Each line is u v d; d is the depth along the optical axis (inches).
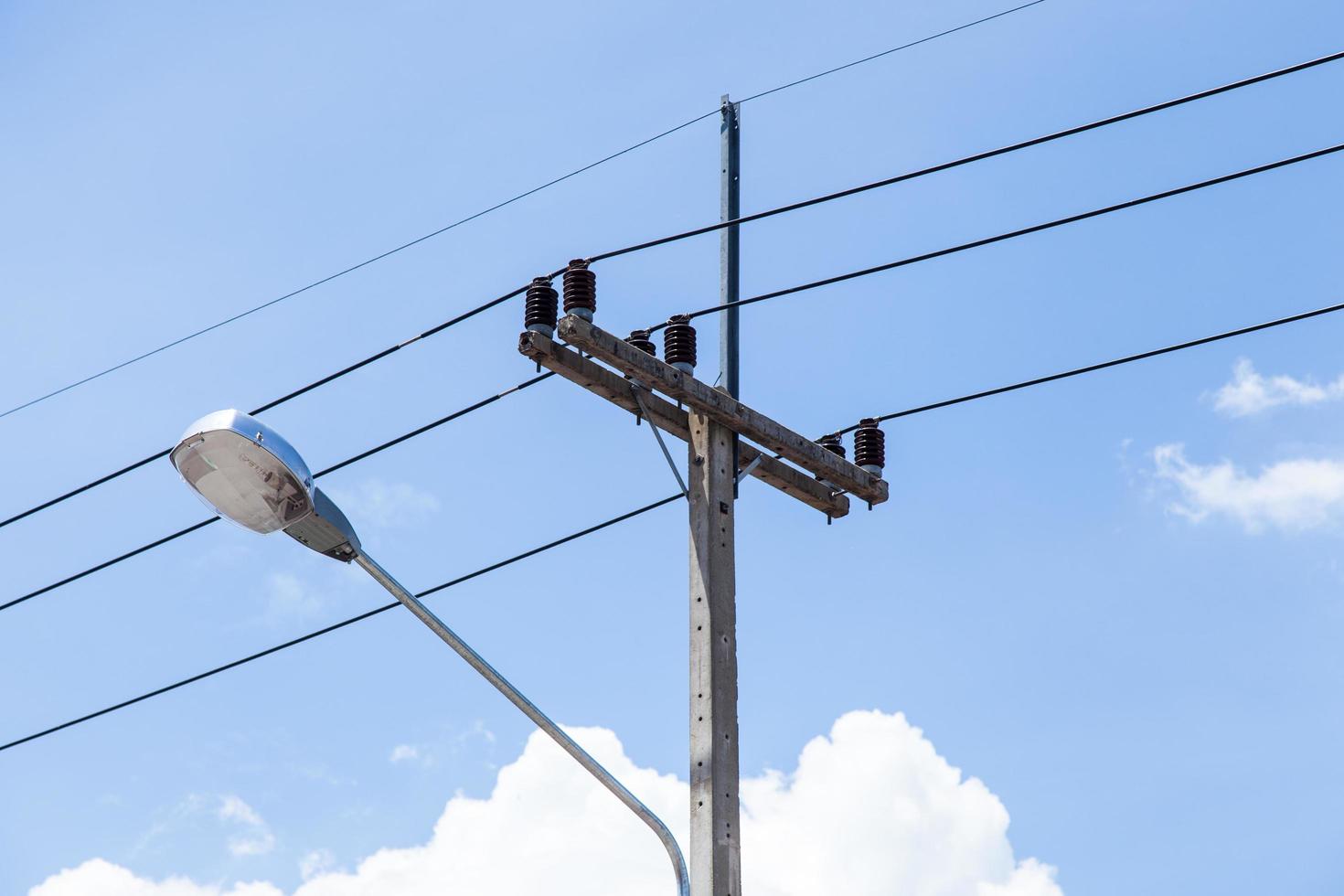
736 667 545.6
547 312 561.3
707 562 556.7
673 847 500.1
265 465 466.9
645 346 580.7
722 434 586.2
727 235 639.1
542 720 498.6
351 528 488.1
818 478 631.8
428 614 498.6
